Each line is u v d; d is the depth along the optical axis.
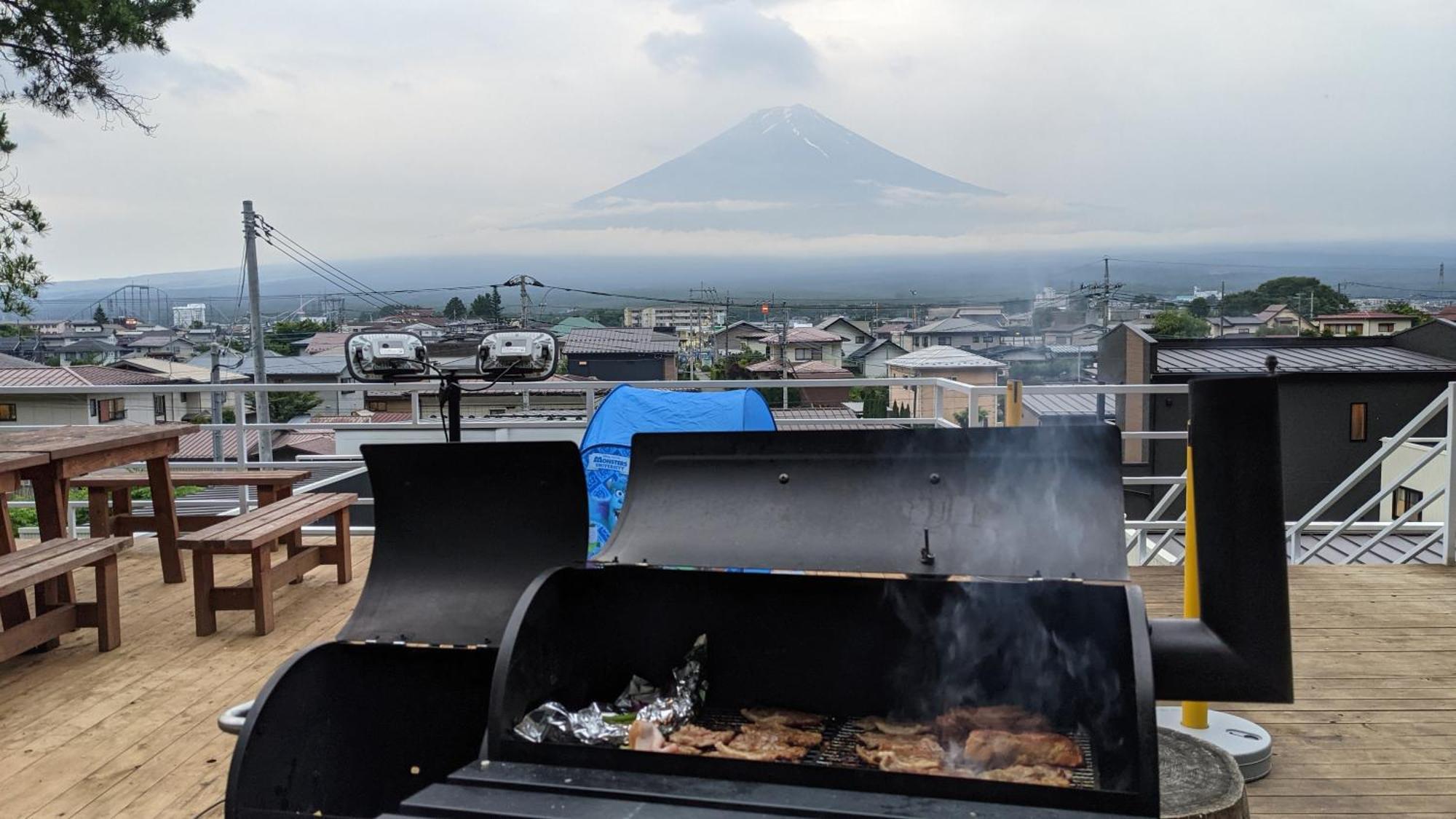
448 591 2.25
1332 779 2.61
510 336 2.92
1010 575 1.90
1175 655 1.81
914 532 2.04
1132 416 12.75
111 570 3.87
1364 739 2.84
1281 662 1.78
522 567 2.24
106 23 9.01
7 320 9.73
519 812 1.62
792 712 2.15
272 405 25.48
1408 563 4.70
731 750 1.91
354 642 2.13
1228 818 1.95
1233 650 1.79
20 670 3.65
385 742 2.18
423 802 1.67
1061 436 2.03
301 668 1.97
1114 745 1.86
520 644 1.91
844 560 2.02
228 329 35.72
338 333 30.67
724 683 2.22
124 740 3.03
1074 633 1.96
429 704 2.17
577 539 2.22
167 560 4.82
